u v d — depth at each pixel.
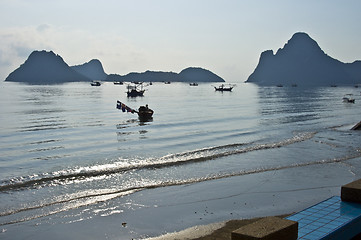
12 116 64.56
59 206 18.19
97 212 17.44
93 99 121.56
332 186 21.77
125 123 53.94
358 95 163.25
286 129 46.78
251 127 48.88
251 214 17.25
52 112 72.50
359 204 11.13
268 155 30.11
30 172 25.09
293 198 19.59
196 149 32.81
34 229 15.44
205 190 20.89
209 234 14.94
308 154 30.55
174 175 23.97
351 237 9.84
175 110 78.38
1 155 31.03
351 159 28.77
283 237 7.38
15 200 19.03
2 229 15.38
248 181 22.72
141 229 15.48
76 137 40.81
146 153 31.28
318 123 54.47
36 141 38.19
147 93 178.50
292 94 173.75
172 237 14.66
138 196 19.78
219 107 88.31
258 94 173.50
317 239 8.77
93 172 24.66
